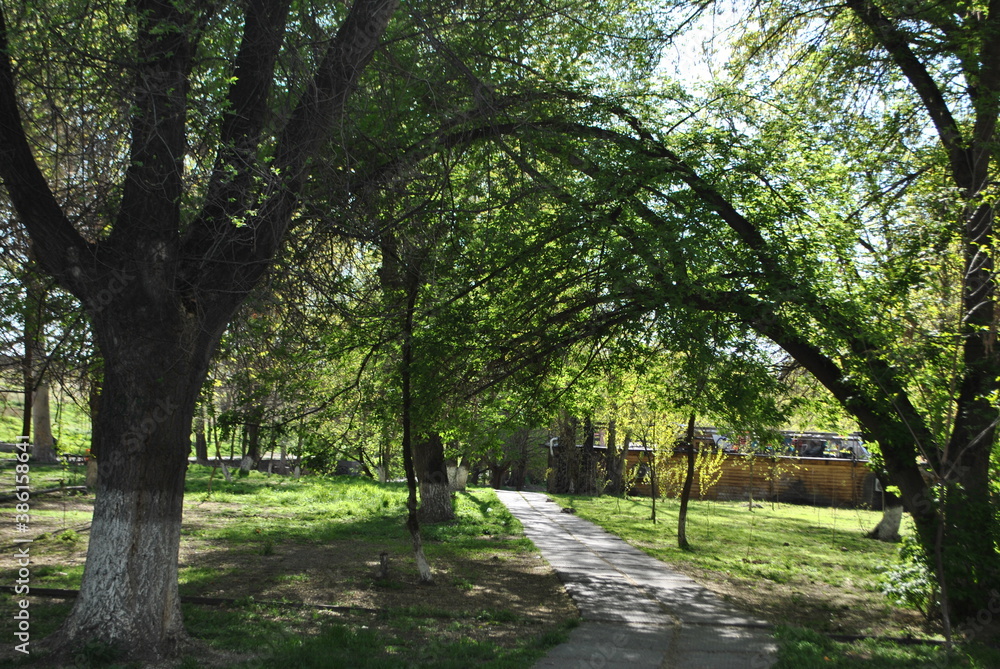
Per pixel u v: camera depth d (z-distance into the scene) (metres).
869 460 12.44
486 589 11.69
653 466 24.44
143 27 7.43
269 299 8.77
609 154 10.87
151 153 7.33
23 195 7.02
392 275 10.75
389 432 13.06
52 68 7.79
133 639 6.84
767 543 20.25
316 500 25.27
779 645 8.74
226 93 8.08
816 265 10.96
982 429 10.45
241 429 11.59
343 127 8.84
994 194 10.02
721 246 10.80
